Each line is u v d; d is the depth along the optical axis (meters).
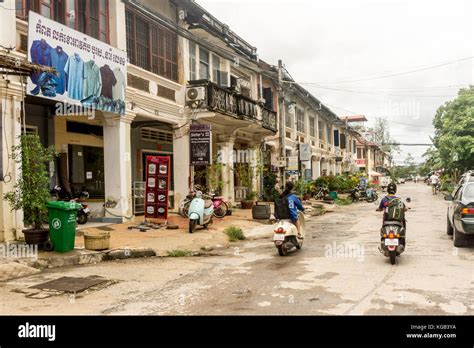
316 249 10.47
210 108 16.75
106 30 13.13
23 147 8.66
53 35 10.27
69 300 6.13
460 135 28.33
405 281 6.96
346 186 34.16
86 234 9.44
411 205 24.80
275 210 10.10
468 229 9.78
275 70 25.50
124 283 7.16
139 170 18.06
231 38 20.19
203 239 11.62
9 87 9.23
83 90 11.34
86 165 15.56
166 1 16.30
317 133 38.78
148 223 13.28
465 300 5.87
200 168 19.34
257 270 8.12
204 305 5.85
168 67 16.31
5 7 9.22
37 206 8.68
